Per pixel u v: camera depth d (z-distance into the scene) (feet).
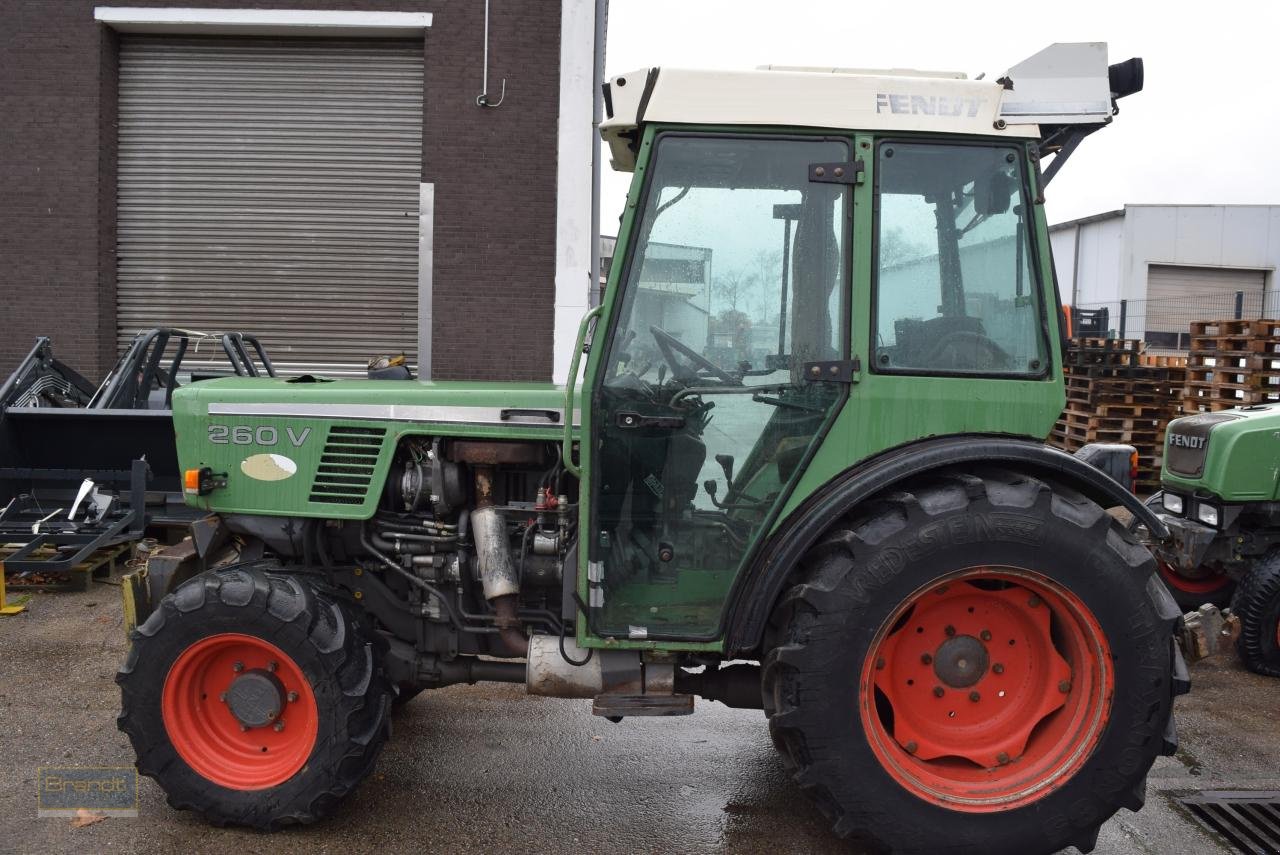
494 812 10.57
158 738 9.87
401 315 31.22
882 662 9.46
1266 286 85.25
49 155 29.19
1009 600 9.52
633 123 9.32
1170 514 17.43
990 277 9.48
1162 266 85.40
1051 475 9.82
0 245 29.35
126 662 9.99
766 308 9.50
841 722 8.95
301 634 9.70
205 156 30.58
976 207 9.43
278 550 11.06
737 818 10.55
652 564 9.72
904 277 9.41
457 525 10.79
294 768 9.88
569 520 10.37
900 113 9.27
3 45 28.91
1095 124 9.39
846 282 9.37
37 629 16.55
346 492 10.66
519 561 10.46
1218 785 11.46
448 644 10.93
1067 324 9.96
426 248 28.96
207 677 10.26
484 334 30.04
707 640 9.52
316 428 10.66
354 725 9.79
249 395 10.77
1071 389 30.48
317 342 31.30
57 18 28.91
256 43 30.27
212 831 9.95
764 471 9.60
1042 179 9.47
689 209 9.44
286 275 30.99
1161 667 9.07
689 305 9.52
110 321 30.37
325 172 30.71
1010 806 9.14
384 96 30.48
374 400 10.62
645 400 9.58
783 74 9.28
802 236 9.43
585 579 9.52
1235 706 14.28
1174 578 18.53
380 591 11.02
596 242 31.19
